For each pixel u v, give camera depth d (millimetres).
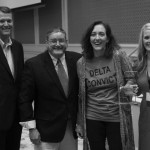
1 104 2457
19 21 7750
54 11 6234
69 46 5750
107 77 2309
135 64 2531
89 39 2379
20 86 2518
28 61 2430
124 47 4504
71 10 5703
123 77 2330
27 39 7480
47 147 2434
